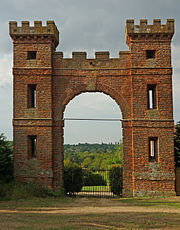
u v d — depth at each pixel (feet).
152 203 68.64
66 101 84.28
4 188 74.64
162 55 83.51
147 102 84.07
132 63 83.20
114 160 157.28
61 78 84.89
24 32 84.43
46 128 82.23
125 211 57.16
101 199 78.69
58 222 45.29
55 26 87.56
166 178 79.97
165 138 81.15
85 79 84.69
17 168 81.25
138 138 81.05
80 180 92.79
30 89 85.92
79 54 85.35
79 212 56.08
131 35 83.61
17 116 82.94
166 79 82.89
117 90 83.97
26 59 84.48
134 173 79.92
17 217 49.80
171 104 82.23
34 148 90.89
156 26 83.76
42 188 78.95
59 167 82.43
